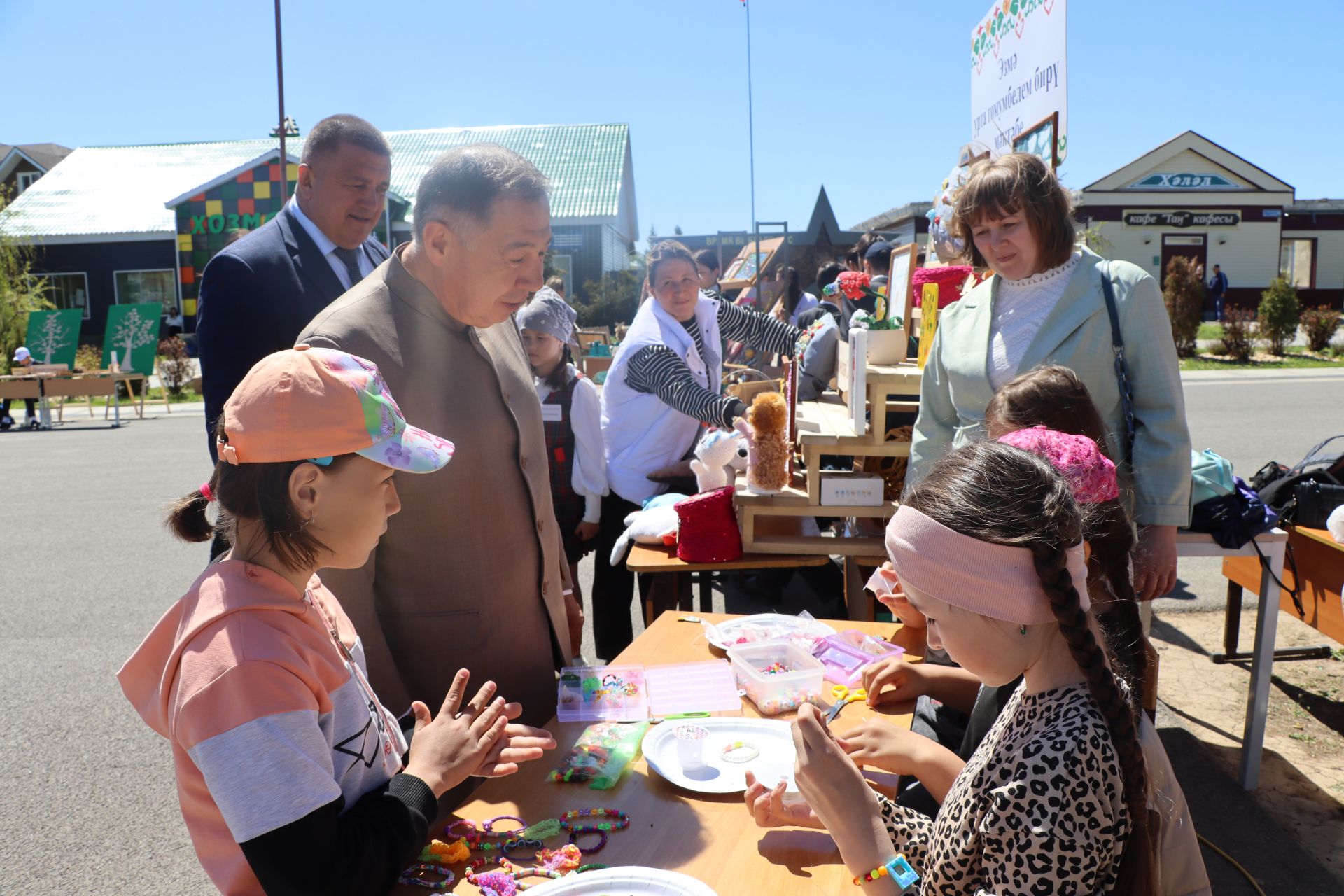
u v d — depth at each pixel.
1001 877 1.09
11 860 2.82
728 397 3.50
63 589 5.67
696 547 3.29
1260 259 25.34
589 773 1.62
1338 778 3.10
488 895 1.28
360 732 1.29
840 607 4.14
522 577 1.98
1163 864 1.41
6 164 27.91
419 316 1.82
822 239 16.30
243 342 2.36
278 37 11.66
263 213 20.78
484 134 26.45
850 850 1.25
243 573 1.20
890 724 1.69
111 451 11.45
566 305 3.85
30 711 3.90
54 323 17.42
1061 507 1.14
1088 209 25.14
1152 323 2.38
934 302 3.27
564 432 3.87
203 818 1.17
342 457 1.19
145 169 24.98
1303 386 14.45
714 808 1.53
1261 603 2.96
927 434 2.84
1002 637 1.14
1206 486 2.96
